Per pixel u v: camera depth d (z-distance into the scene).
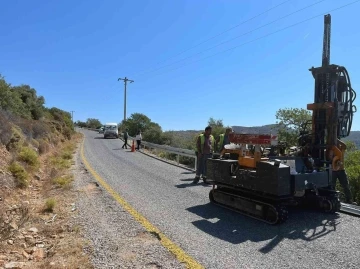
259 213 6.18
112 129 43.91
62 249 4.64
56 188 9.09
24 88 32.25
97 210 6.84
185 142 28.39
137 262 4.22
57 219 6.25
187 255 4.47
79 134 48.47
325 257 4.43
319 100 7.17
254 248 4.77
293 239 5.16
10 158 9.76
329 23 7.18
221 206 7.31
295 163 6.62
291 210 6.95
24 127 16.20
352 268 4.07
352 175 10.16
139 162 16.48
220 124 28.39
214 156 7.97
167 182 10.55
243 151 6.69
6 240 4.96
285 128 18.03
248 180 6.29
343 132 7.14
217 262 4.25
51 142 21.17
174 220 6.20
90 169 13.15
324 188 6.86
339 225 5.88
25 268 4.04
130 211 6.79
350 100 7.10
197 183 10.40
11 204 7.05
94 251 4.56
